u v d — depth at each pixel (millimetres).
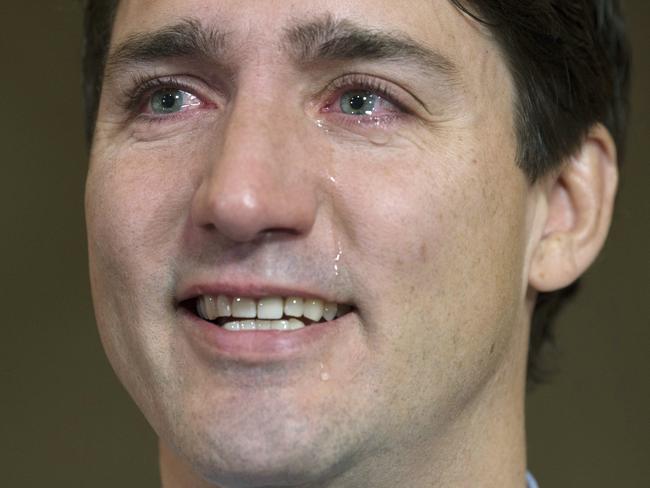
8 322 9461
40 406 9352
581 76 4582
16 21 9742
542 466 8758
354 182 3898
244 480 3857
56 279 9547
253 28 3893
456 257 4012
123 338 4152
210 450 3852
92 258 4262
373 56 3934
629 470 8672
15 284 9516
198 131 4039
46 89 9695
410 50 3957
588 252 4594
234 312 3971
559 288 4539
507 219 4211
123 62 4156
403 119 4012
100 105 4344
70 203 9625
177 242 3982
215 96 4066
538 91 4363
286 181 3795
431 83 4008
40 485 9250
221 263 3879
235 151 3773
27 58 9711
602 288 8797
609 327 8789
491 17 4160
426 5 4012
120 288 4098
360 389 3896
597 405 8766
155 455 9258
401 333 3928
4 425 9312
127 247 4039
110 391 9383
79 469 9273
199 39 3941
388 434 3971
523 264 4391
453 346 4043
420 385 3992
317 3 3885
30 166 9648
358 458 3977
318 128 3959
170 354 4016
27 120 9672
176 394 3996
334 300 3891
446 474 4215
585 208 4609
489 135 4145
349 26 3889
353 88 3992
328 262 3869
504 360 4367
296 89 3939
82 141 9656
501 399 4387
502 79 4227
